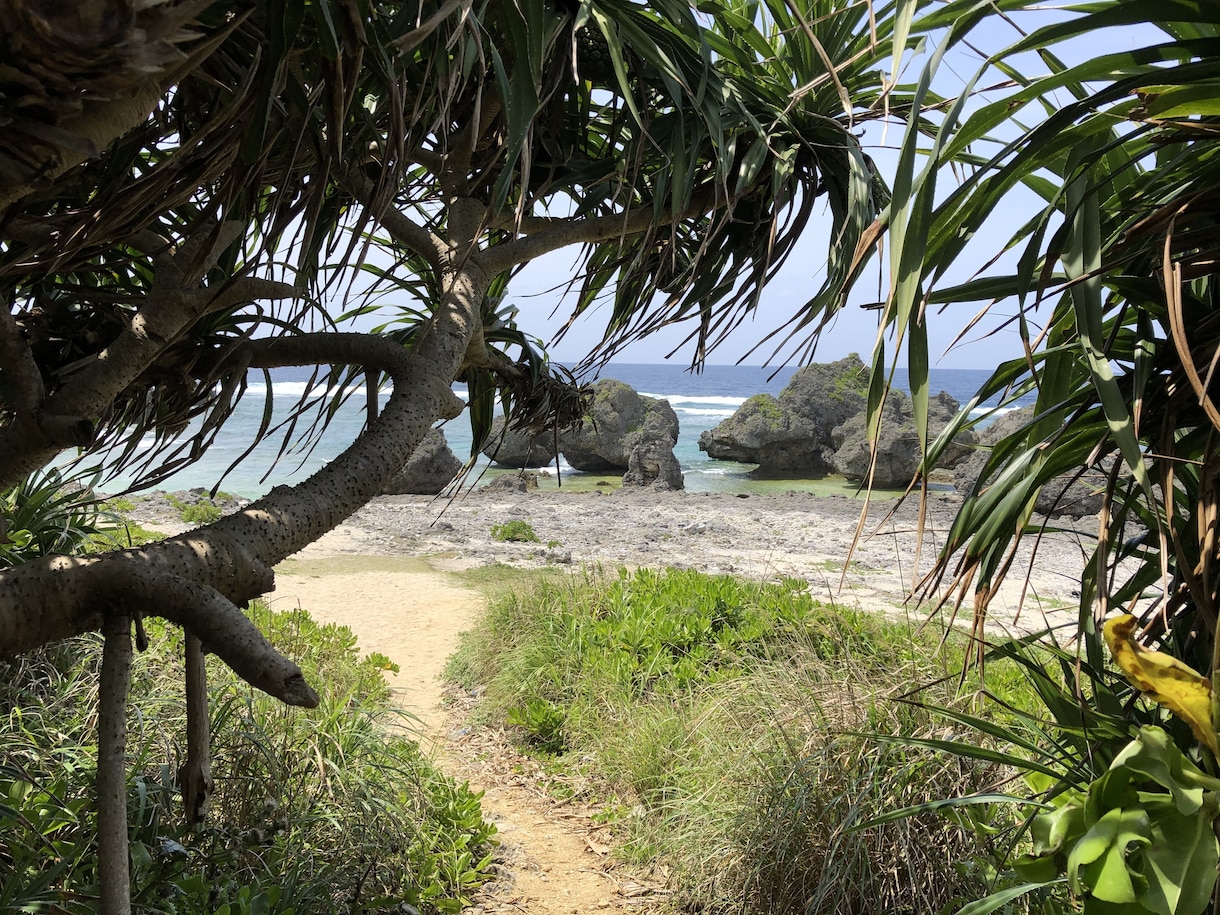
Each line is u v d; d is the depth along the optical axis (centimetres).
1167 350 117
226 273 193
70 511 377
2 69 64
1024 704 370
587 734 558
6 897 202
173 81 78
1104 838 94
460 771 542
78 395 139
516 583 894
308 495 130
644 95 201
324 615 941
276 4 96
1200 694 94
